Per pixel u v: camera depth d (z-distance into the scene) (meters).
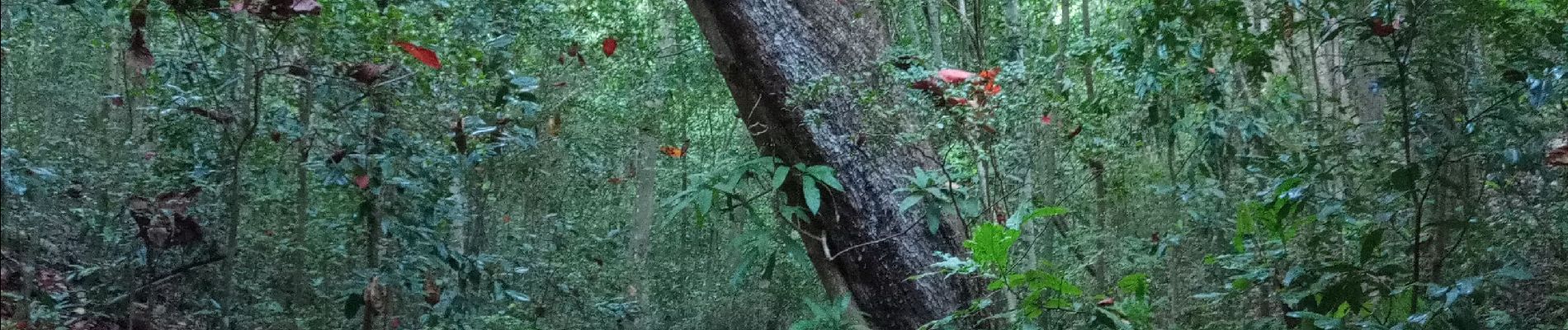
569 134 5.63
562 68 5.33
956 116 2.72
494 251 5.08
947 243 3.29
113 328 3.36
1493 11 2.02
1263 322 2.49
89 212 3.70
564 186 5.97
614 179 6.11
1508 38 2.18
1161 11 2.97
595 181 6.25
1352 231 2.44
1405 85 2.02
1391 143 2.29
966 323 3.04
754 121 3.42
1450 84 1.96
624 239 6.21
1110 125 3.78
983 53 3.24
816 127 3.24
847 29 3.30
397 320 3.85
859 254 3.32
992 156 2.94
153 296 3.24
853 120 3.24
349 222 3.81
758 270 6.00
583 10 5.66
